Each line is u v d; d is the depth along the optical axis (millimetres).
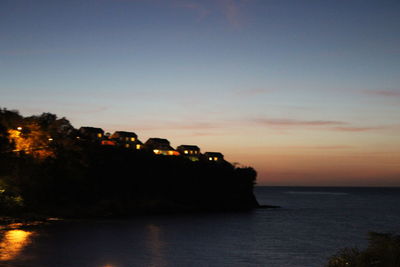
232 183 161875
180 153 187500
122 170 125625
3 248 42656
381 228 87125
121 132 168375
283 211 147625
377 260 23047
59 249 44344
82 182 106750
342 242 63031
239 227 85250
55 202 94438
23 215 74750
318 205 196625
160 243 55219
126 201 117438
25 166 82062
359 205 197250
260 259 45812
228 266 40938
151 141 179750
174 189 139625
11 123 76938
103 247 48000
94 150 119875
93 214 95812
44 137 80625
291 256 48500
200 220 100500
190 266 39906
